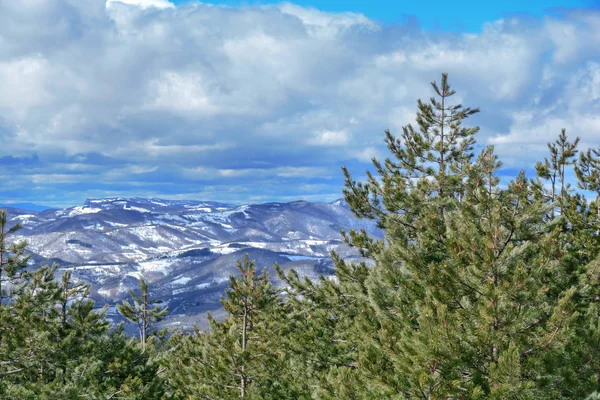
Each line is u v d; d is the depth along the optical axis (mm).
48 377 20234
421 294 13484
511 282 10734
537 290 11164
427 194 19828
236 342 21172
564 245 15234
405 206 19484
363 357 12227
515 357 9844
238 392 21578
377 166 22656
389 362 12594
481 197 12445
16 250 19516
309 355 20625
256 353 21203
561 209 19281
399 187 19922
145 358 25562
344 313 21219
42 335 17562
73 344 20469
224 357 20969
